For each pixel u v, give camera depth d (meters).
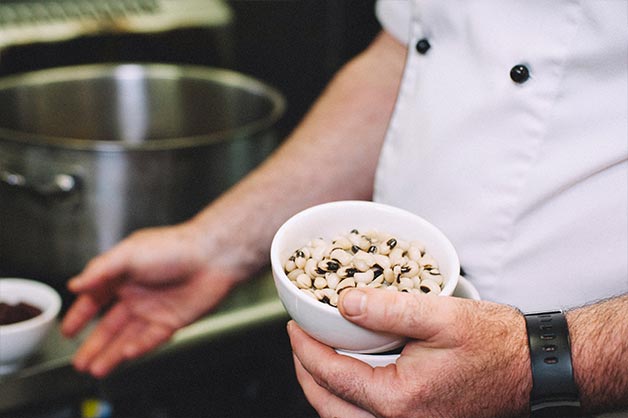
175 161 1.07
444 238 0.62
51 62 1.46
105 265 0.93
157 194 1.08
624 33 0.63
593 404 0.61
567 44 0.65
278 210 0.91
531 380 0.60
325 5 1.68
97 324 1.05
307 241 0.64
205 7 1.57
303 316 0.59
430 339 0.58
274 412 1.09
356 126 0.88
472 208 0.70
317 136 0.89
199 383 1.09
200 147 1.08
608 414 0.66
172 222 1.10
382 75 0.87
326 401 0.63
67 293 1.11
